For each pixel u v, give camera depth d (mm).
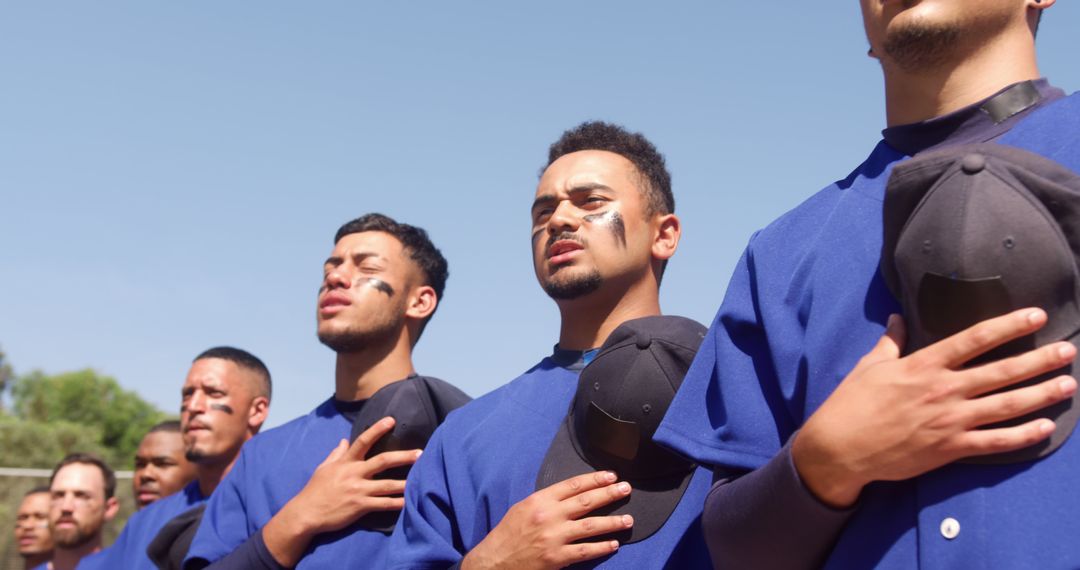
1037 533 1433
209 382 5809
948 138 1848
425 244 4602
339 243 4500
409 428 3609
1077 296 1502
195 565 4129
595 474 2572
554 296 3219
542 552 2529
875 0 1908
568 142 3648
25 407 48250
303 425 4348
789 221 2029
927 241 1529
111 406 50219
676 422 2059
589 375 2660
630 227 3234
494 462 2967
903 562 1551
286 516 3631
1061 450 1473
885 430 1522
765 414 1932
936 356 1496
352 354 4309
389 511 3580
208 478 5805
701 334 2678
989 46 1847
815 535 1653
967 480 1512
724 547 1813
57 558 7453
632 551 2531
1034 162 1564
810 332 1809
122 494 14180
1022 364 1444
